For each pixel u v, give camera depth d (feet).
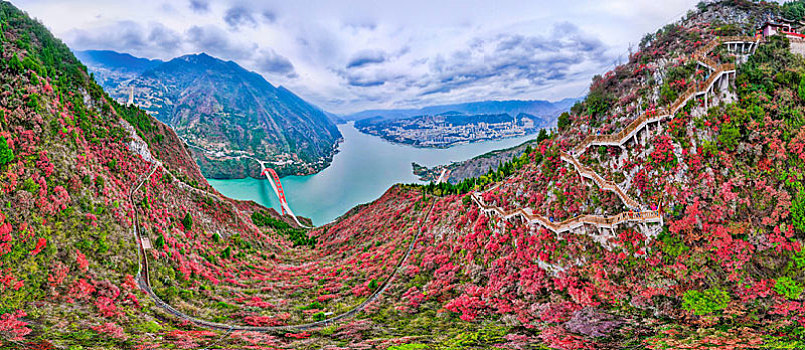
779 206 154.81
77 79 359.46
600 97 237.86
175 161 536.42
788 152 162.71
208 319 200.54
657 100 200.95
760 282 146.51
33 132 239.09
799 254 146.20
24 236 179.32
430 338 166.81
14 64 265.75
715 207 162.09
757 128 170.19
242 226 419.95
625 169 195.52
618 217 176.65
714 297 149.07
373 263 299.58
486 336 161.68
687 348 127.03
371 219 446.19
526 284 189.98
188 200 376.89
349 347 160.04
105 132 326.24
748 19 227.20
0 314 147.54
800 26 217.56
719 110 179.32
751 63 189.47
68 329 151.02
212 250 315.17
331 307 228.84
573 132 241.35
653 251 166.91
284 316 213.46
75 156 257.75
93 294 184.85
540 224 202.28
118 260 215.10
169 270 236.84
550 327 160.15
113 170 295.28
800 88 174.40
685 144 177.58
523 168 269.03
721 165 168.96
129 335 158.71
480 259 228.43
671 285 158.20
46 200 205.77
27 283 167.22
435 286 231.30
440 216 319.06
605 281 171.22
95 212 230.89
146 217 273.13
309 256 407.64
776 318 134.72
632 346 136.15
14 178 197.06
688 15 253.85
